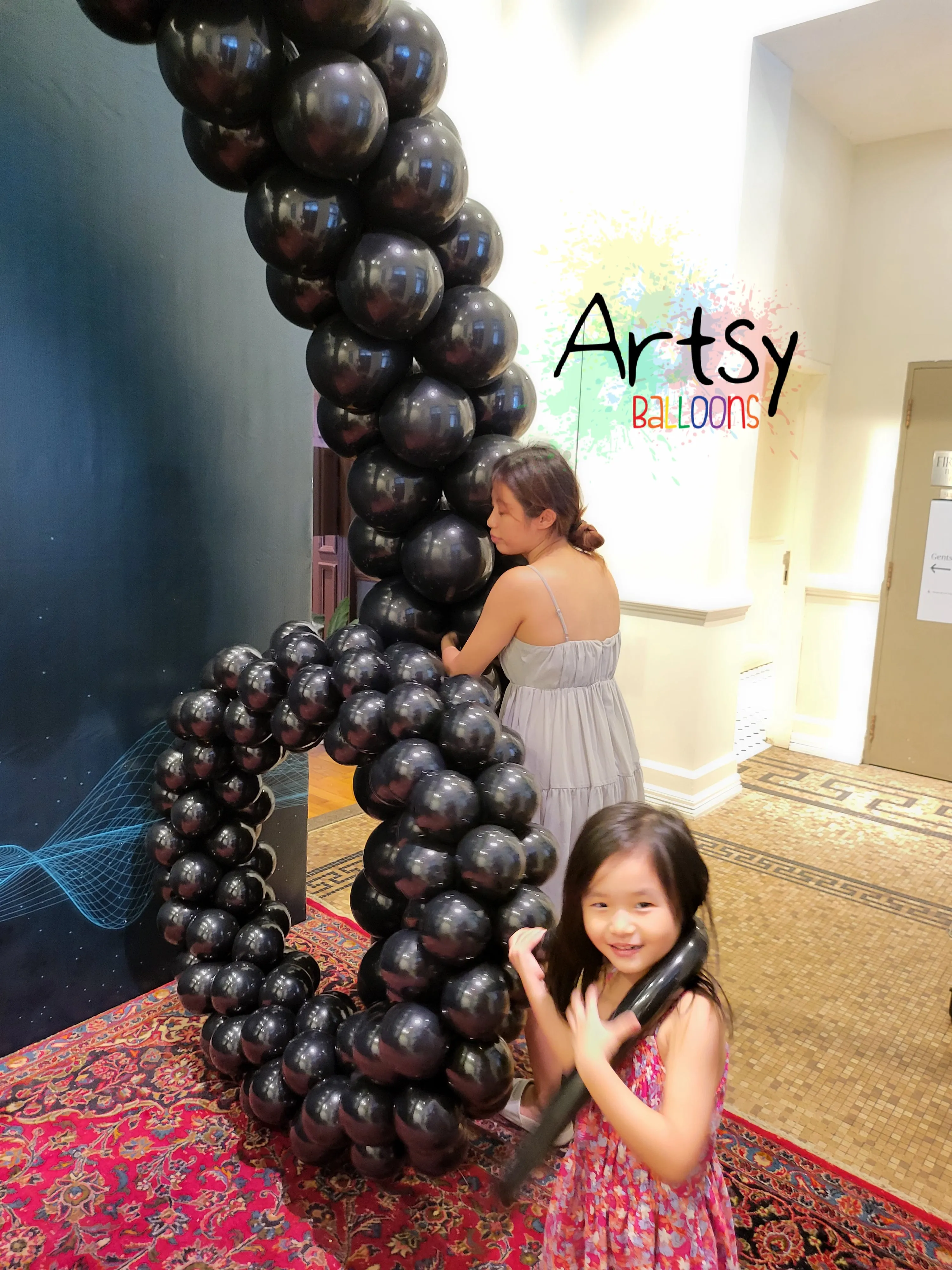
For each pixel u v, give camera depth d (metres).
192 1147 1.93
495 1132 1.98
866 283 4.82
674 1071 1.05
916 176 4.61
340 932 2.90
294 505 2.82
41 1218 1.72
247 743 2.01
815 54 3.81
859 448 4.94
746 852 3.73
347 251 1.63
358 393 1.73
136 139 2.21
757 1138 2.01
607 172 4.18
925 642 4.80
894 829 4.05
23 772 2.17
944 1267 1.67
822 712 5.24
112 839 2.39
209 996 2.07
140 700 2.42
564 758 1.94
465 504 1.90
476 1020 1.41
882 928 3.08
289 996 1.97
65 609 2.21
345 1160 1.87
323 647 1.88
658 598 4.11
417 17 1.63
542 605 1.86
